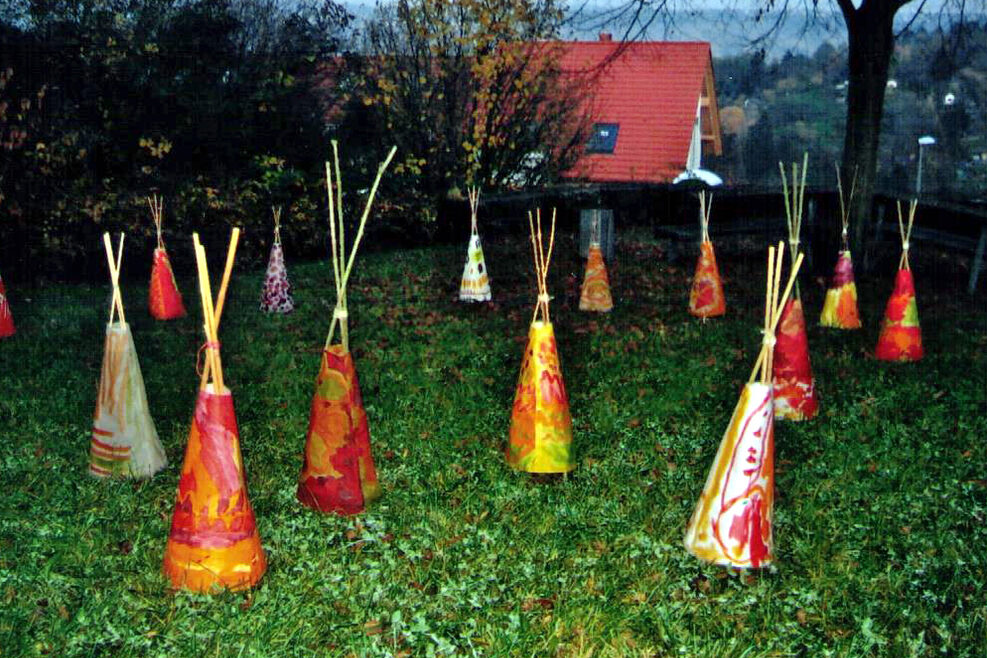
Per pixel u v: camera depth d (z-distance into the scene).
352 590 4.59
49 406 7.07
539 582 4.70
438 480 5.85
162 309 10.52
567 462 5.96
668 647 4.23
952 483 5.99
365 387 7.78
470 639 4.25
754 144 21.09
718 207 14.48
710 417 7.15
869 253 14.53
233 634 4.16
